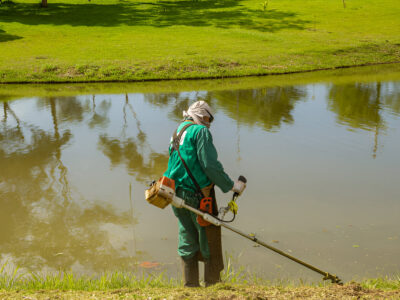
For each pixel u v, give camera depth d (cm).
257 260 462
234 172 753
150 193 311
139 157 850
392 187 679
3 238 527
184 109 1328
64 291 332
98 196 660
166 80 2091
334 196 646
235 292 306
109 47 2783
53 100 1518
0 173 764
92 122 1160
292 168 771
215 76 2147
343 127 1078
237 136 998
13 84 2000
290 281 410
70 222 571
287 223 557
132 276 428
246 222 561
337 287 322
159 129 1075
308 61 2495
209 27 3659
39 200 645
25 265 462
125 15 4244
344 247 491
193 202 320
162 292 313
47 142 966
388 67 2412
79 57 2453
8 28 3425
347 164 792
